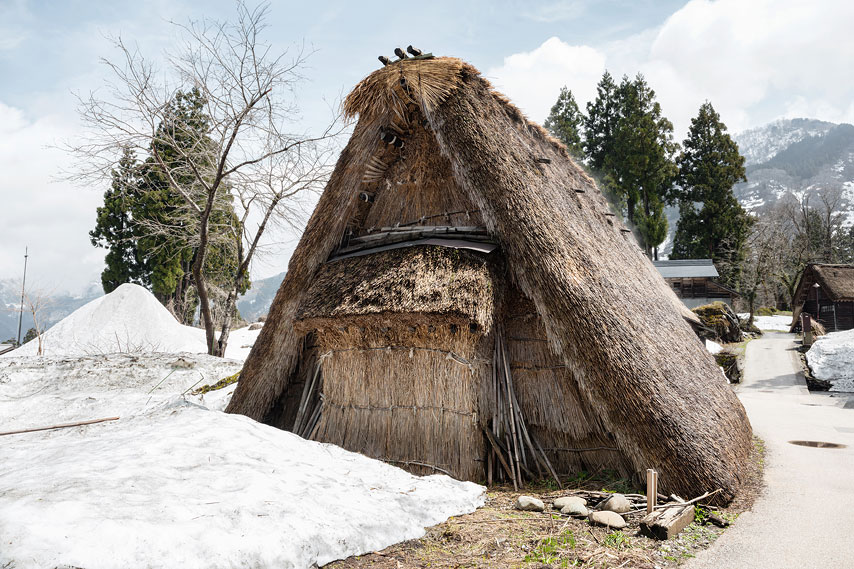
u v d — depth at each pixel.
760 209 77.44
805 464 7.40
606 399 5.69
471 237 7.00
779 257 51.28
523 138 7.84
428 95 7.07
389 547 4.02
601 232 8.70
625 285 7.48
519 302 7.01
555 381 6.68
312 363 8.03
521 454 6.38
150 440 5.05
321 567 3.56
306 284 7.65
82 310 18.34
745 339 30.00
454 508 4.94
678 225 51.47
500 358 6.78
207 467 4.52
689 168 49.53
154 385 12.01
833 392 16.84
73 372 12.20
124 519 3.22
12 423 9.09
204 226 14.48
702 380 7.56
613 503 4.96
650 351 6.25
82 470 4.10
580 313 5.91
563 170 9.14
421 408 6.46
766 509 5.32
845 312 28.81
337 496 4.43
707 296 40.25
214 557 3.14
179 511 3.52
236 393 8.02
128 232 33.09
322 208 7.68
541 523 4.69
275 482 4.38
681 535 4.52
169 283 32.53
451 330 6.32
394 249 7.16
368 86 7.38
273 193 15.69
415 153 7.81
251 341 21.20
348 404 6.91
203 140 14.99
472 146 6.84
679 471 5.40
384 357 6.74
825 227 59.41
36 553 2.73
